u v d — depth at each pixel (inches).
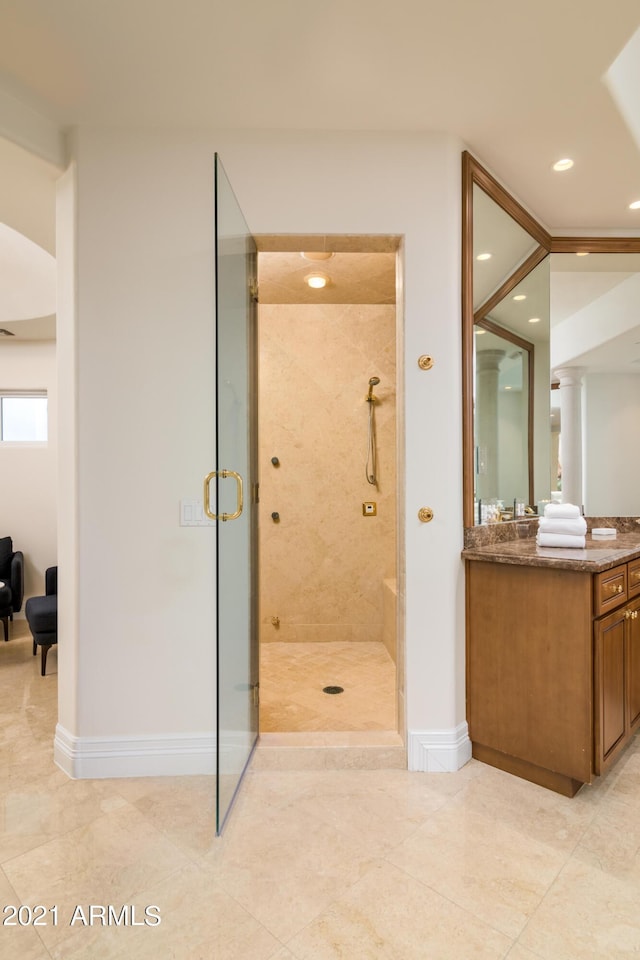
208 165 84.5
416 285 85.4
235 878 60.7
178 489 84.4
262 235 86.0
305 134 85.2
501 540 98.2
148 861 63.7
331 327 154.4
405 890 58.8
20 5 60.9
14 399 192.1
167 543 84.3
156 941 52.4
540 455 112.0
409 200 85.4
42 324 166.4
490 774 83.7
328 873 61.4
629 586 86.2
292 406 154.3
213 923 54.4
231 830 69.5
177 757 84.0
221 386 72.1
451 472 85.9
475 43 66.7
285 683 119.3
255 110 80.0
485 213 94.9
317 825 70.6
